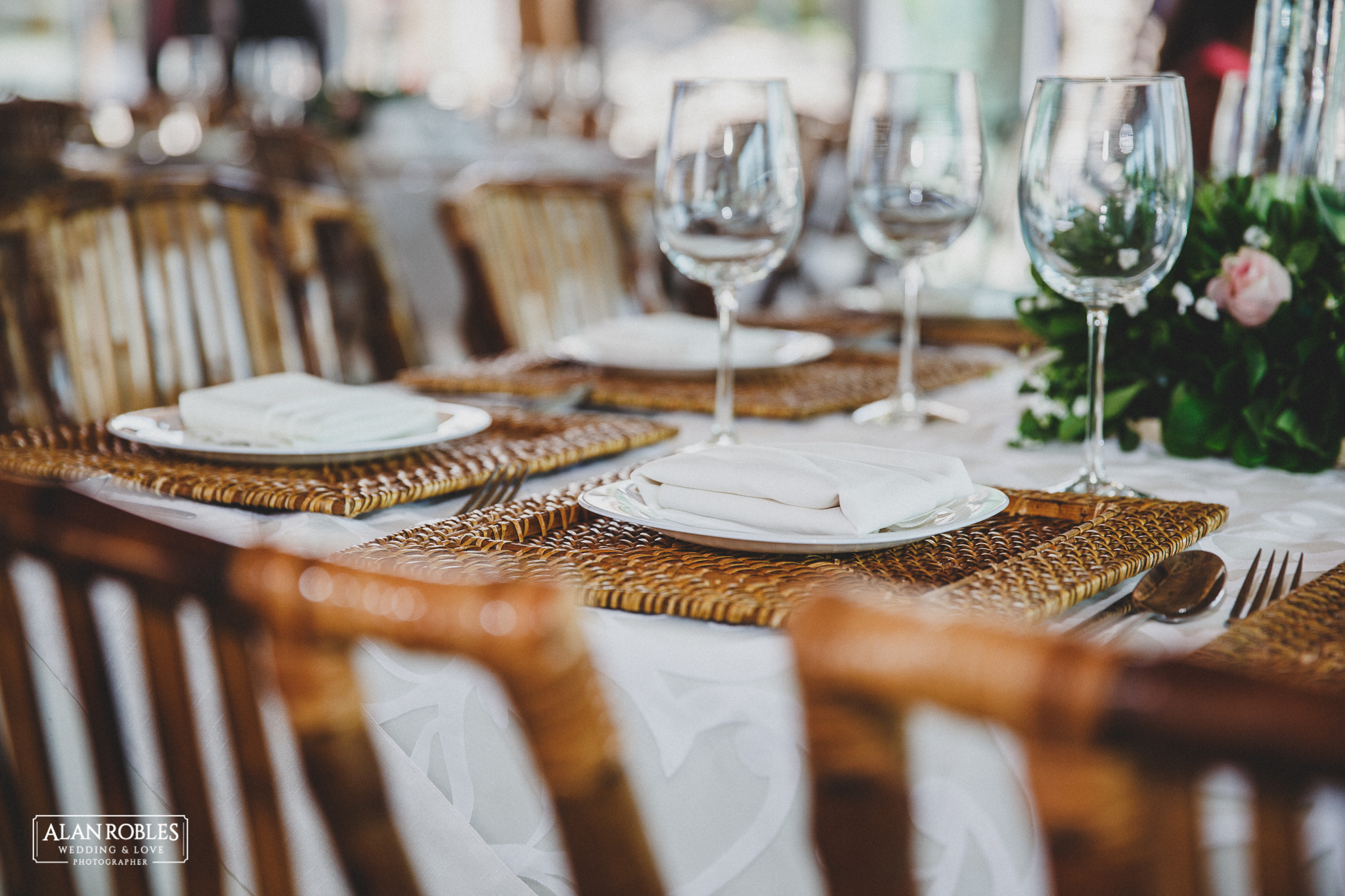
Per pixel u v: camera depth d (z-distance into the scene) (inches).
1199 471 37.9
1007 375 55.5
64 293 55.4
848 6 287.6
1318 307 36.5
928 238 45.6
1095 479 34.4
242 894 28.0
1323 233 37.5
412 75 290.7
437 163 147.9
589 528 29.7
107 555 16.8
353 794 16.0
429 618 13.7
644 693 22.9
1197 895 12.6
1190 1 80.3
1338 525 31.3
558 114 225.0
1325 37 39.8
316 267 61.7
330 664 15.2
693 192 38.1
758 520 27.3
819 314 68.5
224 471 34.5
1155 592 24.6
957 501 29.7
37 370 53.7
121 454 36.9
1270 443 37.7
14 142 168.1
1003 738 19.5
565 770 14.0
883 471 28.1
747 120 37.8
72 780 30.9
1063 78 32.6
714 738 22.4
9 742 24.3
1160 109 31.9
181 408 38.0
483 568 24.9
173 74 252.1
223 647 17.3
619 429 40.2
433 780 24.8
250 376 61.2
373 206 128.3
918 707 12.6
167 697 18.2
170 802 18.9
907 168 44.8
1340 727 10.6
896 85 44.9
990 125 136.4
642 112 307.9
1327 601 23.0
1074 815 12.0
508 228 73.8
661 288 88.0
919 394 50.0
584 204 79.0
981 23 270.8
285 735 26.4
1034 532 29.5
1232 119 57.7
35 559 18.7
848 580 24.9
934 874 20.4
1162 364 39.9
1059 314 40.8
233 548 15.7
